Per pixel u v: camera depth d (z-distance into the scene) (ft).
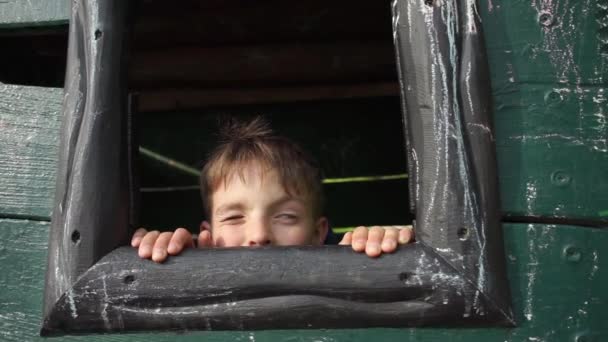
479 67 4.91
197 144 11.54
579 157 4.88
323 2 9.04
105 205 4.91
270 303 4.65
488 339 4.61
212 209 6.39
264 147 6.36
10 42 6.88
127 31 5.33
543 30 5.08
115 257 4.84
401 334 4.64
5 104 5.42
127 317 4.74
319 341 4.66
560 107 4.96
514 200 4.81
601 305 4.66
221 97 11.00
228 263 4.74
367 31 9.67
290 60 10.13
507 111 4.95
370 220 11.46
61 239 4.90
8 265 5.12
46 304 4.86
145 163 11.70
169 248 4.83
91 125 5.04
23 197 5.24
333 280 4.63
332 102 11.26
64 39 7.26
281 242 6.19
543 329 4.62
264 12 9.17
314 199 6.61
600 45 5.07
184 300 4.71
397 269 4.62
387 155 11.34
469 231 4.63
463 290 4.55
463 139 4.77
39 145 5.32
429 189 4.75
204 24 9.36
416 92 4.91
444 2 4.97
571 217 4.78
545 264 4.71
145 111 11.35
